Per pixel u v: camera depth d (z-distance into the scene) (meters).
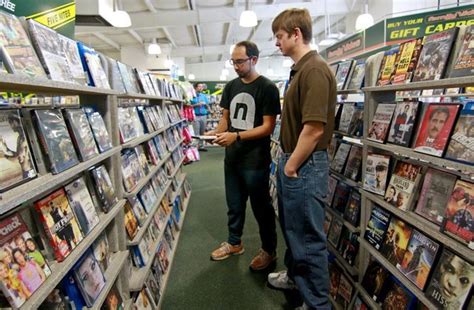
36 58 1.10
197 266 2.74
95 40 10.78
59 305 1.11
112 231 1.69
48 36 1.22
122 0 6.96
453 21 4.10
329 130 1.71
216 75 18.86
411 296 1.45
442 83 1.22
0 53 0.92
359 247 1.92
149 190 2.44
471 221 1.13
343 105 2.29
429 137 1.34
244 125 2.57
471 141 1.15
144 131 2.54
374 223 1.76
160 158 2.85
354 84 2.04
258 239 3.25
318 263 1.74
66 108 1.32
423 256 1.36
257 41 13.22
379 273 1.70
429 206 1.38
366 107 1.80
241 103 2.57
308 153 1.60
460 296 1.14
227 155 2.71
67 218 1.19
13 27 1.03
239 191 2.79
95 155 1.42
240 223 2.87
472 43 1.17
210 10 7.87
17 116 1.01
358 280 1.90
